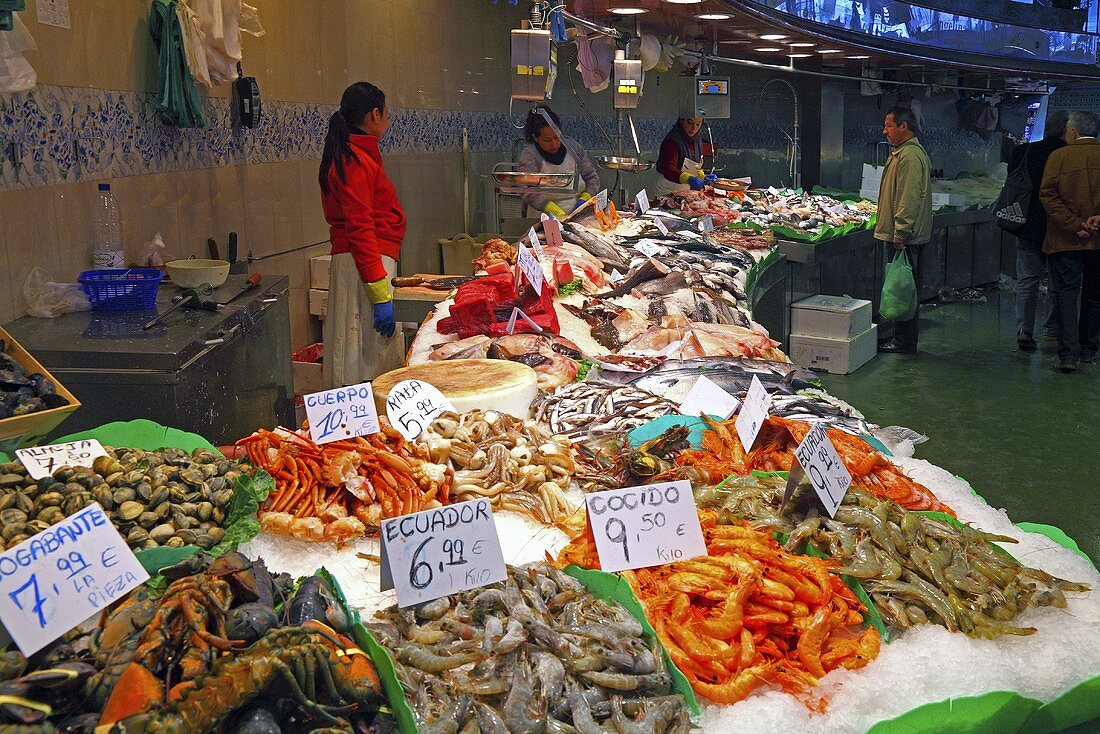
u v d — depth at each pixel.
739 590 1.99
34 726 1.37
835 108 11.44
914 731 1.79
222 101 5.52
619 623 1.92
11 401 2.45
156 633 1.50
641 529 2.14
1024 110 14.80
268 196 6.20
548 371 3.54
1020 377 7.65
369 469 2.48
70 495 2.07
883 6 9.09
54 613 1.61
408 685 1.65
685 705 1.77
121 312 3.81
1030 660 2.04
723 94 8.95
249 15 5.32
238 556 1.71
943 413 6.62
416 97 8.25
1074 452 5.78
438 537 1.95
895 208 8.23
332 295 5.08
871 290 9.88
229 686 1.43
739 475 2.67
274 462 2.49
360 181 4.72
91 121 4.20
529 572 2.08
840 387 7.31
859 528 2.30
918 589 2.13
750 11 6.41
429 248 8.72
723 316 4.88
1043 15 12.00
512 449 2.70
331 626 1.66
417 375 3.18
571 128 10.84
